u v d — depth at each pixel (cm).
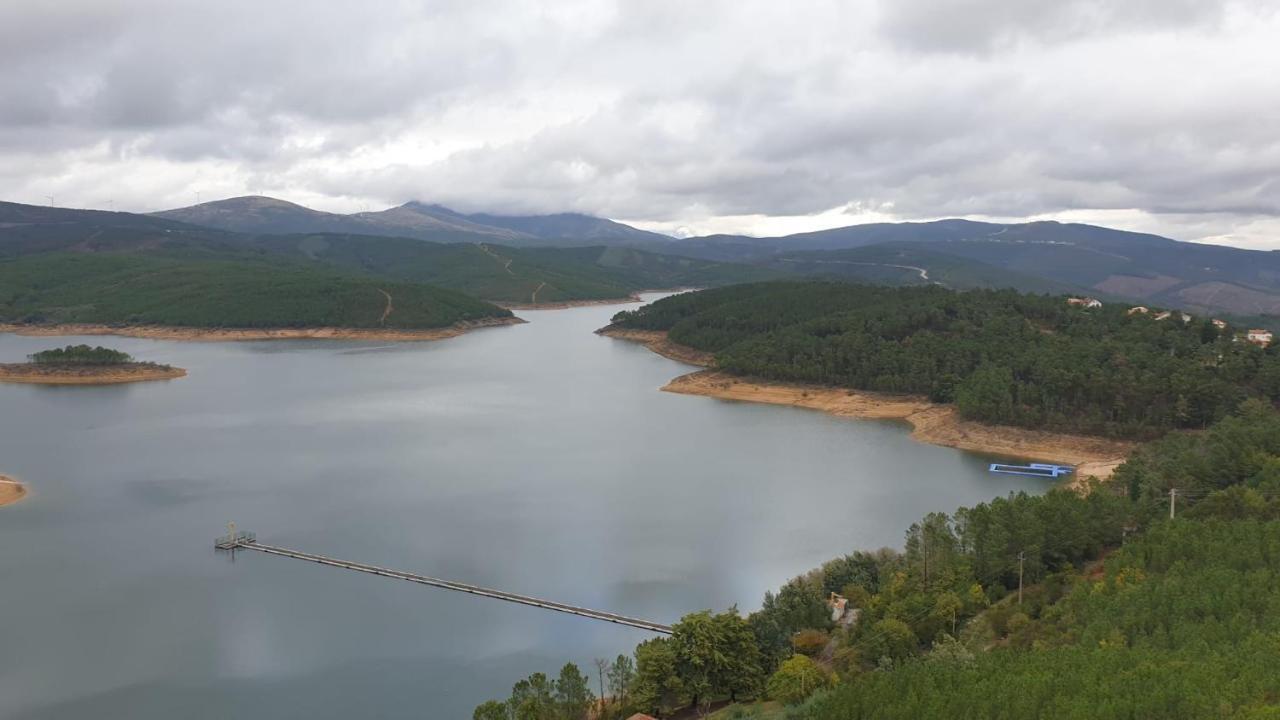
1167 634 8206
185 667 10575
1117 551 10638
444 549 14238
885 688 7556
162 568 13525
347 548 14350
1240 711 6438
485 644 11194
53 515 15888
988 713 6906
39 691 9994
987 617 9575
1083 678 7162
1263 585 8781
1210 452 14300
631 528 15050
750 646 9288
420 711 9681
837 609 10688
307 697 9956
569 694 9125
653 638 10506
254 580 13125
